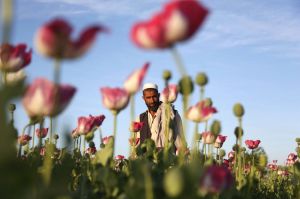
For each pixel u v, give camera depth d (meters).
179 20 2.47
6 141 2.05
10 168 2.06
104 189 3.77
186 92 2.94
